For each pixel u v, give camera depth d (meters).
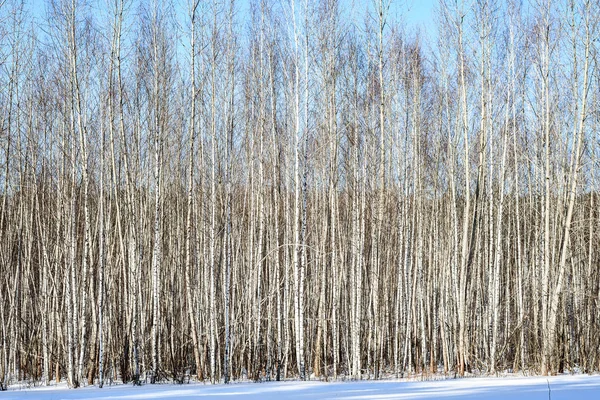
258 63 20.55
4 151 21.02
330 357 22.06
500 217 20.00
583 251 22.36
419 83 22.33
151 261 19.89
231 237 20.00
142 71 19.97
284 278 19.92
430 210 26.30
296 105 17.84
